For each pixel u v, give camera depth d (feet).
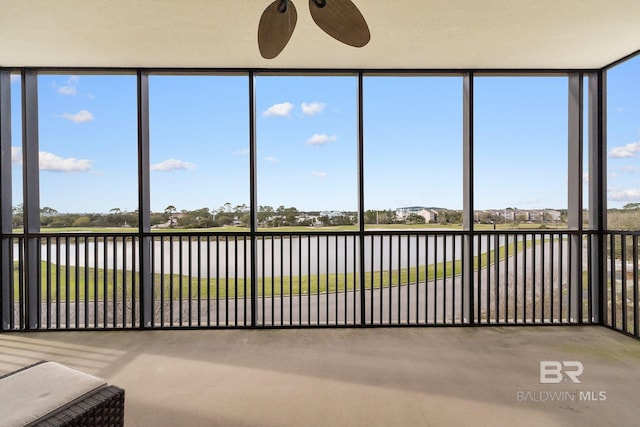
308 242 12.21
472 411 7.13
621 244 11.34
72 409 4.80
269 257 14.99
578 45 10.65
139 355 9.87
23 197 11.73
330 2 5.22
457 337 11.19
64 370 5.63
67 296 11.79
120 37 10.03
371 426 6.64
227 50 10.92
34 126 12.22
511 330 11.80
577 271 12.39
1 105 11.83
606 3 8.43
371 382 8.34
